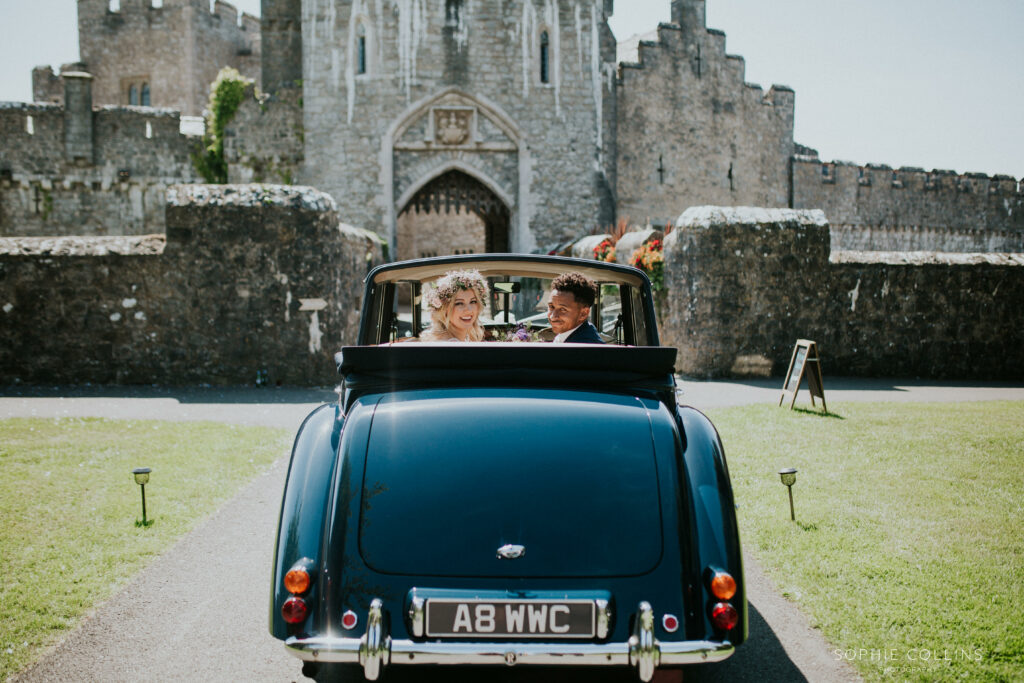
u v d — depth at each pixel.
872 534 4.65
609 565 2.60
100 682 3.07
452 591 2.56
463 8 20.94
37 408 8.82
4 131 22.44
